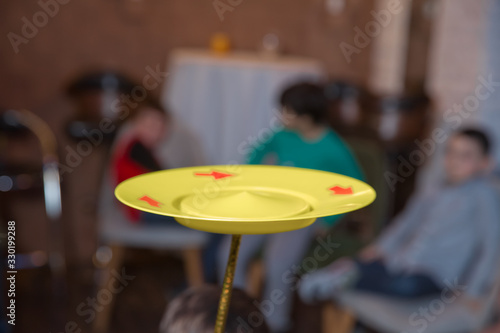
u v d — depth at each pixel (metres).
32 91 3.03
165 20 3.23
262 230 0.31
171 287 2.88
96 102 2.86
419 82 3.37
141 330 2.51
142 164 2.30
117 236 2.28
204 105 2.99
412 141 3.21
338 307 1.82
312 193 0.36
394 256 1.85
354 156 2.42
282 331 2.35
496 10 3.08
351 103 3.35
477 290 1.63
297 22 3.55
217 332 0.37
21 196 3.02
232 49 3.44
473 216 1.76
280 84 3.02
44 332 2.48
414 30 3.38
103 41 3.12
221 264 2.33
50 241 3.05
